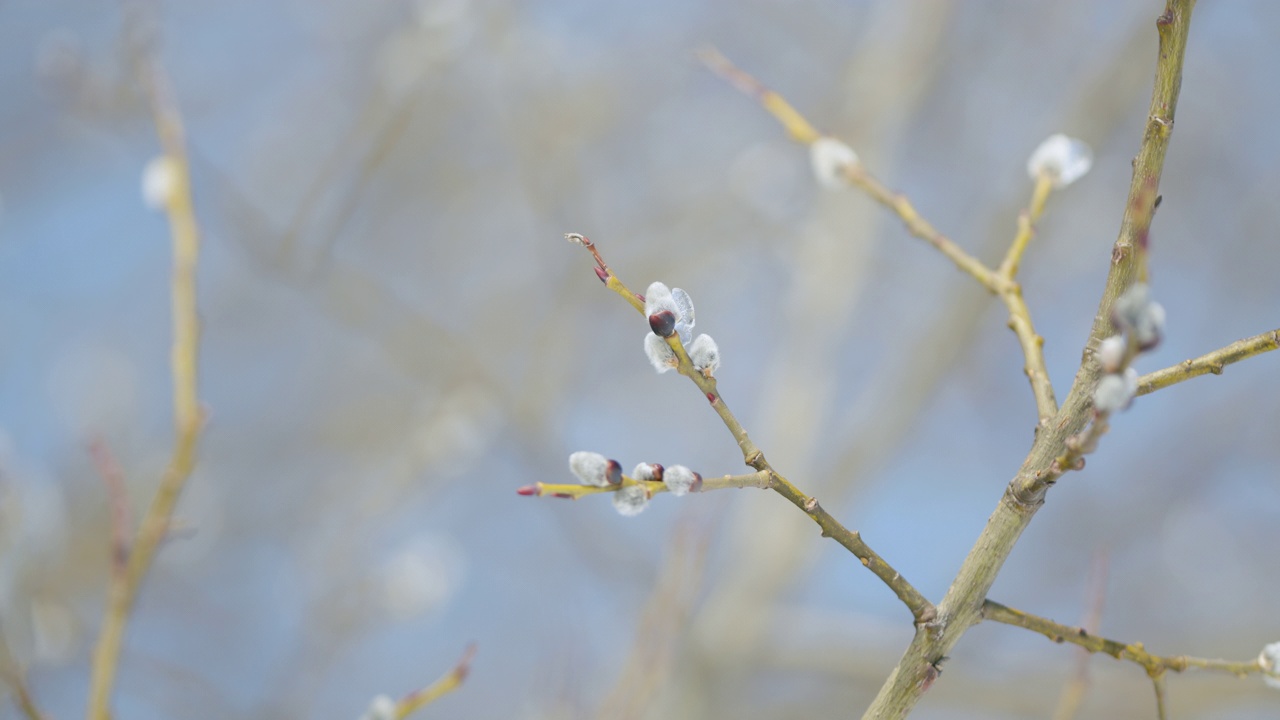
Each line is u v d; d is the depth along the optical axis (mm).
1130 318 1307
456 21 5082
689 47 8039
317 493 7391
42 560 2891
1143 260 1311
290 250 4914
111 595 2113
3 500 2676
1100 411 1405
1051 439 1684
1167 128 1614
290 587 6723
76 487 6387
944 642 1660
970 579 1670
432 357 5938
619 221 8008
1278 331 1565
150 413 7578
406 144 7562
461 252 8281
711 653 5957
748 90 2648
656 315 1565
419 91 4906
